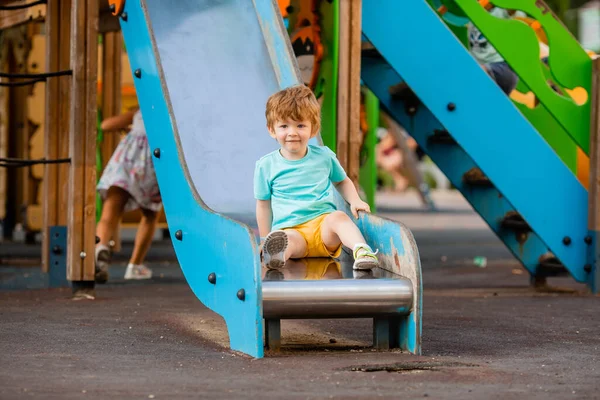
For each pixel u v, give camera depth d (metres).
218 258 8.05
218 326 9.30
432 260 18.83
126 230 23.34
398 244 7.91
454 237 26.03
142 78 10.16
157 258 18.36
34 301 11.26
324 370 6.95
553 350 8.09
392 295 7.56
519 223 13.83
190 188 8.66
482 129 12.88
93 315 10.03
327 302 7.44
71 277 11.66
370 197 19.84
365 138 19.77
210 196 9.63
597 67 13.07
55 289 12.70
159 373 6.84
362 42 13.75
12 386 6.36
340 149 11.74
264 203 9.05
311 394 6.14
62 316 9.91
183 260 8.89
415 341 7.64
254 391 6.23
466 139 12.86
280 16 10.99
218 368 7.03
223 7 11.54
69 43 13.12
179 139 9.08
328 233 8.69
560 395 6.23
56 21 13.07
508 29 13.12
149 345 8.12
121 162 13.53
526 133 12.96
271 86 10.83
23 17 15.34
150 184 13.63
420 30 12.73
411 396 6.12
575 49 13.21
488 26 13.09
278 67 10.86
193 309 10.67
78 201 11.62
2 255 18.52
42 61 21.56
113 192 13.51
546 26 13.19
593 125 13.08
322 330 9.18
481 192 14.60
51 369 6.98
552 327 9.54
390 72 14.86
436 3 15.09
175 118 9.58
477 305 11.41
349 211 9.29
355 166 11.77
